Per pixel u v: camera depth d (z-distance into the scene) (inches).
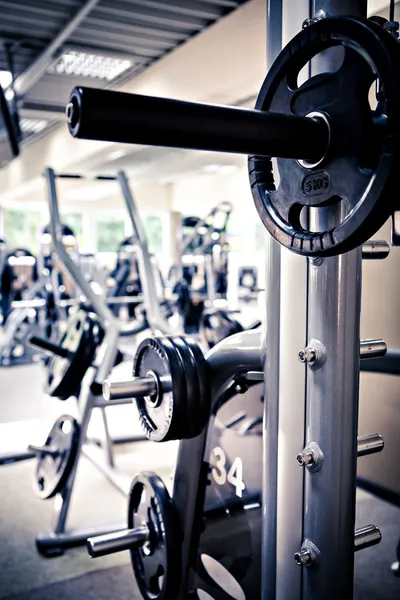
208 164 294.7
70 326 104.3
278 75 29.1
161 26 155.4
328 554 35.0
